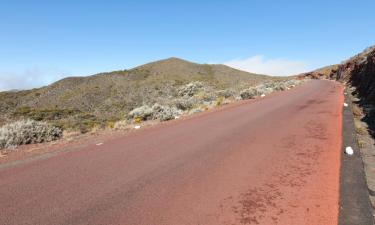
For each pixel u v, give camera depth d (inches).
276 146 311.1
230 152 296.7
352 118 456.1
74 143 388.8
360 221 154.4
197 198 190.7
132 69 4259.4
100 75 3629.4
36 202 192.7
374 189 196.2
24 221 167.8
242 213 168.2
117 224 161.9
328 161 252.5
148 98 2293.3
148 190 207.3
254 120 494.6
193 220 162.4
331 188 196.7
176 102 963.3
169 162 271.4
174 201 187.8
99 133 475.2
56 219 169.3
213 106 819.4
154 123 560.7
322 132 367.9
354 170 227.6
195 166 256.5
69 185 221.3
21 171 260.8
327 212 165.3
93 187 215.9
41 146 388.5
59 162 286.2
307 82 2203.5
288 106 671.8
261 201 182.5
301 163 251.1
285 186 203.8
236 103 856.9
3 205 189.5
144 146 341.1
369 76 767.1
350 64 2150.6
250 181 215.9
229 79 4274.1
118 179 231.0
